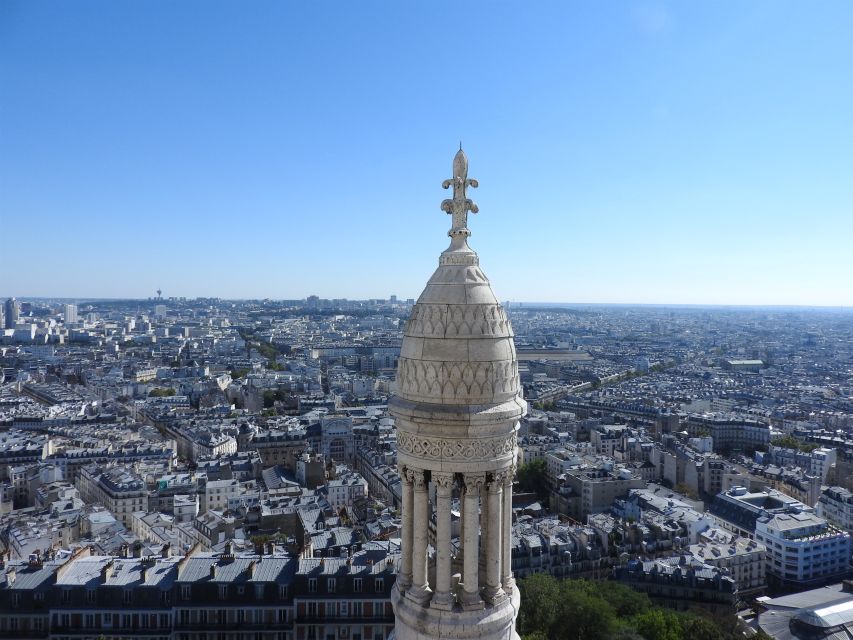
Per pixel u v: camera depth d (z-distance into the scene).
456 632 56.22
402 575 60.94
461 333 57.31
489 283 60.03
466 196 61.41
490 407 56.97
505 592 59.69
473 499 57.81
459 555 69.38
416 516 59.22
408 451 59.19
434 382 57.34
